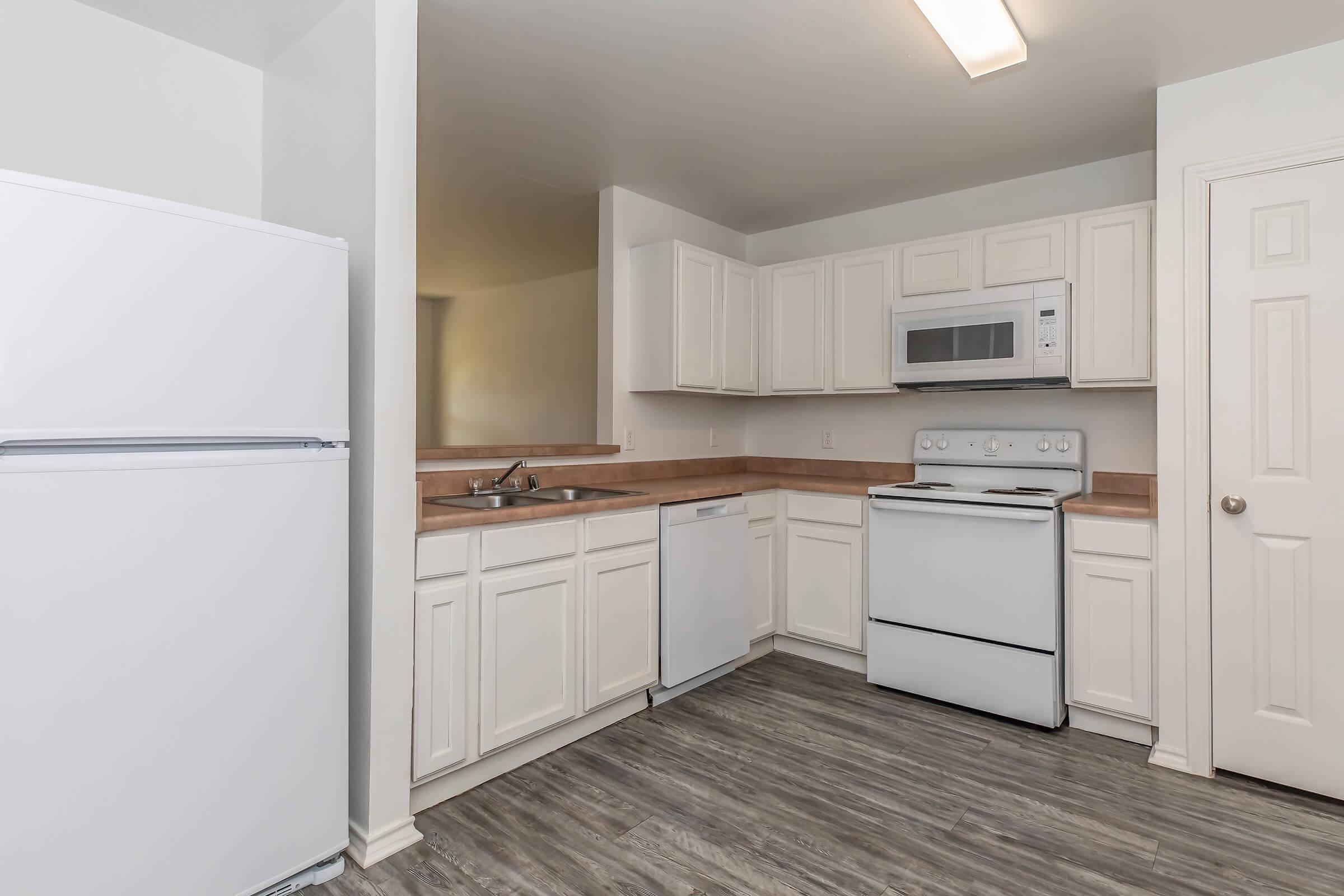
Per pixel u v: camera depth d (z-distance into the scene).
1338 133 2.09
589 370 5.95
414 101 1.88
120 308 1.37
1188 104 2.33
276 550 1.61
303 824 1.67
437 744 1.99
